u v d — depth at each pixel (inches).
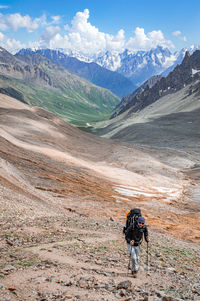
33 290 201.0
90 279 239.6
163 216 1130.7
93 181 1587.1
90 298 193.8
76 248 374.3
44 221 574.9
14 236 414.3
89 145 3097.9
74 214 826.2
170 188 1841.8
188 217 1179.9
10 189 776.3
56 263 285.4
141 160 2593.5
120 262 342.3
